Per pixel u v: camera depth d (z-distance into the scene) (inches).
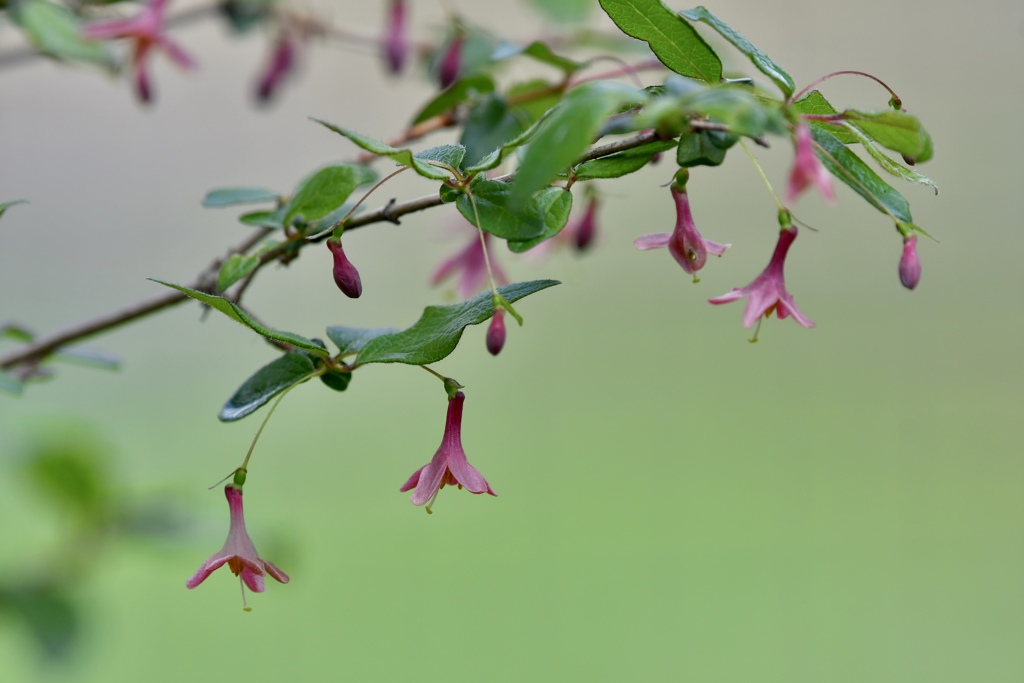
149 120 222.8
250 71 219.9
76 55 98.7
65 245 225.3
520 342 271.3
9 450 123.6
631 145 65.1
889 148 63.0
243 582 68.2
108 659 182.4
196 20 137.4
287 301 233.5
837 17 225.6
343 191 73.9
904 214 65.1
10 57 109.0
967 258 279.3
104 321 95.0
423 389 255.6
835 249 275.3
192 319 234.2
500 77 127.4
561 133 52.1
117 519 125.6
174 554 123.4
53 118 218.8
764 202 265.7
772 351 271.6
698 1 205.8
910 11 237.6
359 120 218.1
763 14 217.3
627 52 128.1
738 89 60.2
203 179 229.0
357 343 70.1
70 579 124.8
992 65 258.2
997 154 273.0
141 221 228.4
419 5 177.6
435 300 233.5
